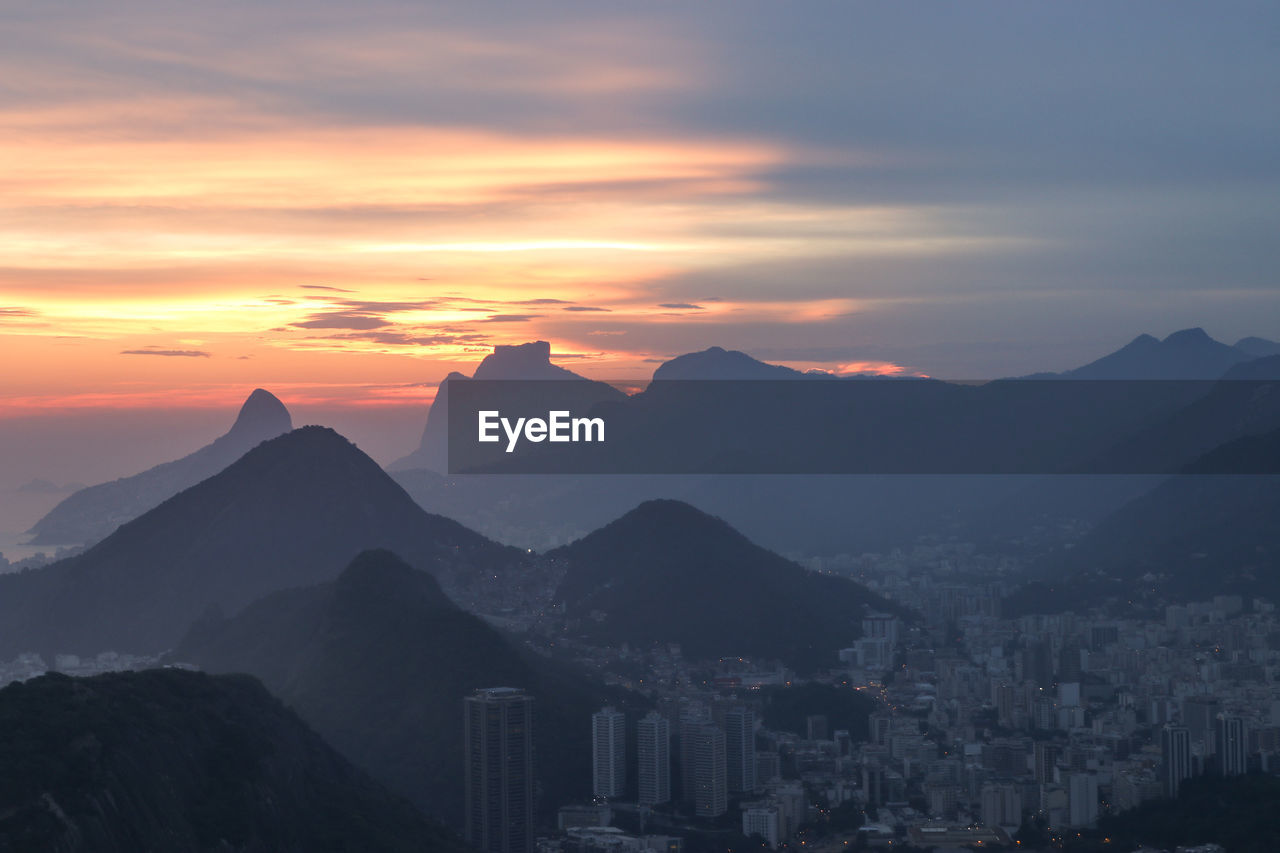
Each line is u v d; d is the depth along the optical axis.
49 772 179.25
